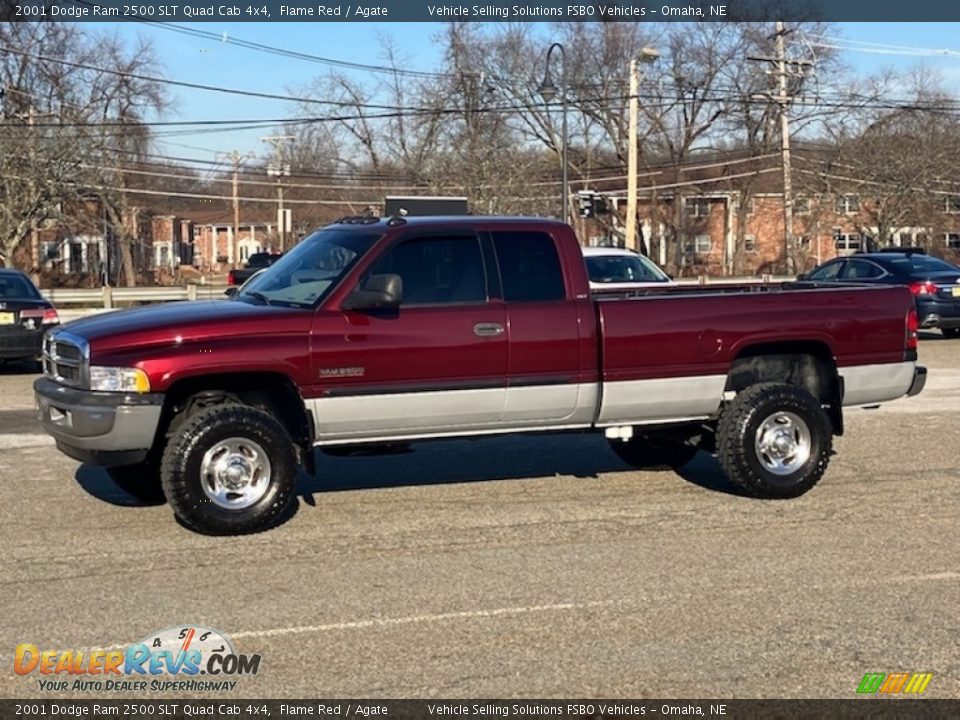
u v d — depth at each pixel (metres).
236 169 64.12
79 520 7.18
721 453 7.72
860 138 53.62
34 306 14.77
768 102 45.62
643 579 5.93
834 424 8.09
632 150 33.16
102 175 51.28
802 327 7.82
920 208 53.78
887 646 4.93
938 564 6.21
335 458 9.25
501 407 7.25
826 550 6.50
